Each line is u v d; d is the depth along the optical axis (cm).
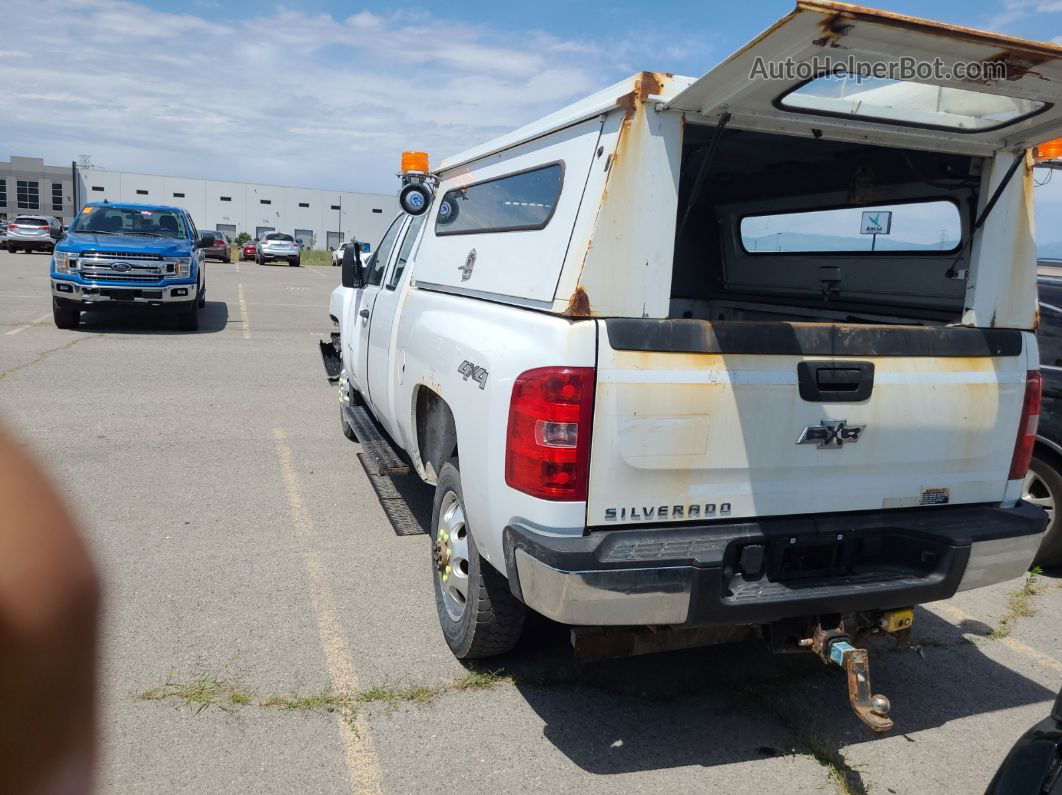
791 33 214
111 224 1358
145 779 276
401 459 496
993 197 316
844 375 290
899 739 321
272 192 7919
